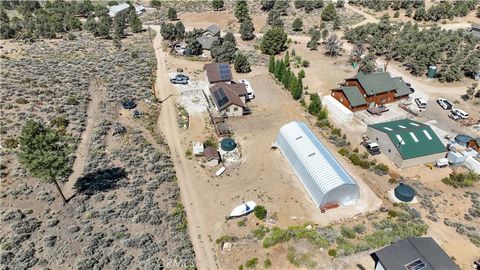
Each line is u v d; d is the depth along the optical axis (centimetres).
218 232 4475
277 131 6600
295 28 12056
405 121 6384
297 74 8925
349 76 8819
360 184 5256
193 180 5359
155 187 5088
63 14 12725
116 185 5022
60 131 5862
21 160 4116
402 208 4797
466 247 4197
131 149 5834
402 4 13450
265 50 10131
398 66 9494
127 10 13138
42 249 3928
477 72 8700
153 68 8975
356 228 4403
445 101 7550
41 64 8319
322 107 7444
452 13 12594
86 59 8956
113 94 7406
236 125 6775
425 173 5541
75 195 4750
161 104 7388
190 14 13562
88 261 3809
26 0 14100
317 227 4475
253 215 4712
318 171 4941
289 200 4984
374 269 3806
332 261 3881
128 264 3872
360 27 11338
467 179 5359
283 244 4125
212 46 9731
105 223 4372
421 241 3791
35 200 4581
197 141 6262
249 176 5459
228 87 7319
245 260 4012
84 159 5466
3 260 3722
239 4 12475
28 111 6303
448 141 6366
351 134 6569
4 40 9950
